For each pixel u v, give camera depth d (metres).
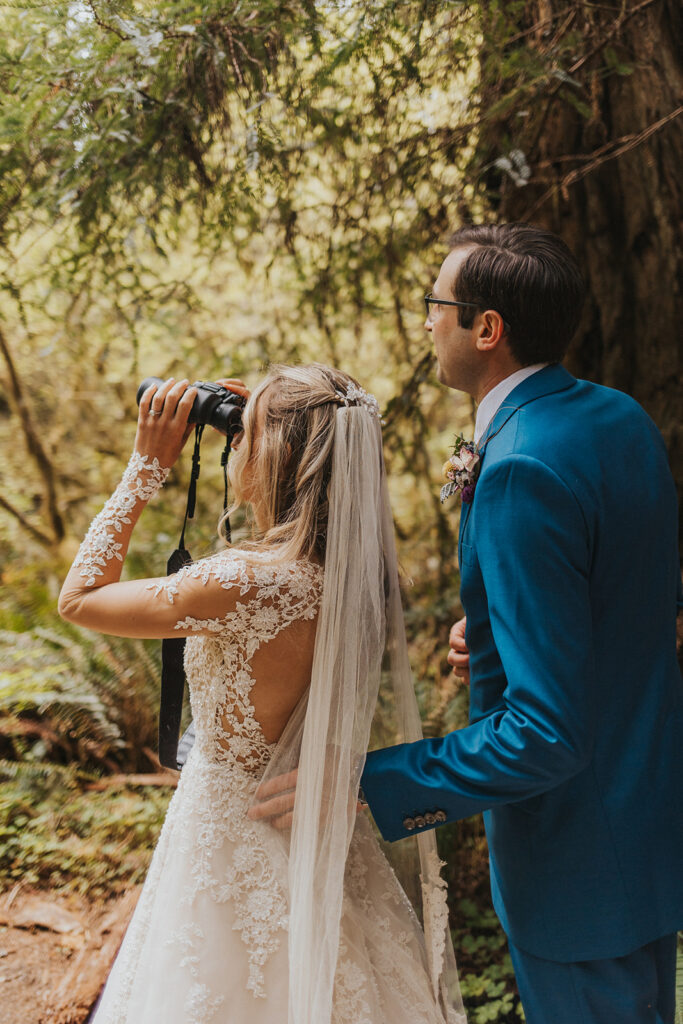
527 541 1.33
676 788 1.48
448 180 3.02
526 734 1.28
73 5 2.21
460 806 1.38
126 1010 1.61
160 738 1.78
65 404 4.99
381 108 2.84
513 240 1.51
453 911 2.85
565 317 1.51
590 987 1.45
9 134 2.44
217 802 1.55
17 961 2.65
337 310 3.60
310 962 1.44
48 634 4.04
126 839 3.29
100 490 5.17
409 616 3.72
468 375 1.58
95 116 2.46
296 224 3.32
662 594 1.49
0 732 3.71
